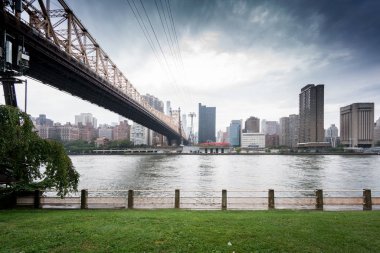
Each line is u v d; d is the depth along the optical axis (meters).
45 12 31.22
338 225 10.64
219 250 8.23
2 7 23.08
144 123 122.00
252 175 59.25
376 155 181.88
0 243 8.99
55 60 34.66
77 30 41.06
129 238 9.19
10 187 16.97
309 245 8.61
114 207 16.66
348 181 49.84
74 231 9.98
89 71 43.94
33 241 9.11
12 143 15.71
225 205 15.70
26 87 24.14
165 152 191.88
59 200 17.12
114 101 65.75
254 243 8.71
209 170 71.19
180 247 8.45
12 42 25.50
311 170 72.12
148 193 36.03
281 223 10.94
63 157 17.48
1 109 15.90
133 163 99.69
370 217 12.14
